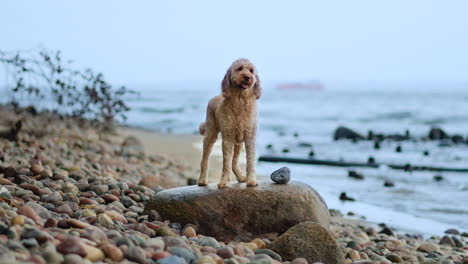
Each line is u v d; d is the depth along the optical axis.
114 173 8.79
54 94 11.65
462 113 32.66
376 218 8.40
